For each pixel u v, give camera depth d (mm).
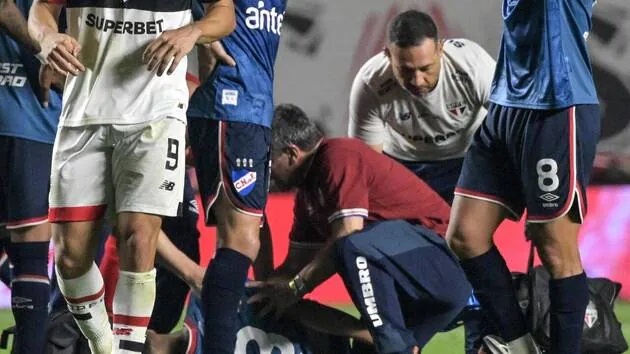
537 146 17266
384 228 17953
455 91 21891
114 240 19297
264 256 19797
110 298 19266
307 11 34000
